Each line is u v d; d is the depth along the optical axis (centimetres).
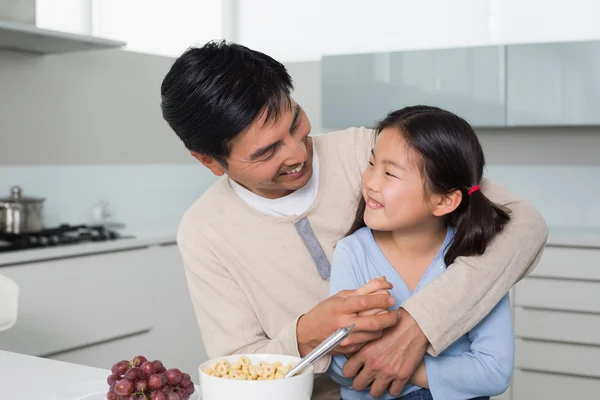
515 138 405
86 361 313
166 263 351
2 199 319
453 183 125
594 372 334
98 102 377
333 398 146
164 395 106
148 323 341
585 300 334
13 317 130
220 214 145
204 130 125
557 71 361
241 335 141
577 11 382
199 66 124
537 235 131
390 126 128
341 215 146
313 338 117
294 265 144
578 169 395
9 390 124
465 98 379
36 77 347
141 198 408
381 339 115
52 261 296
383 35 429
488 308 120
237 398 95
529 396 345
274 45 457
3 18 312
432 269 131
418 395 125
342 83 406
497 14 400
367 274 133
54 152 358
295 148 127
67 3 390
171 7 439
